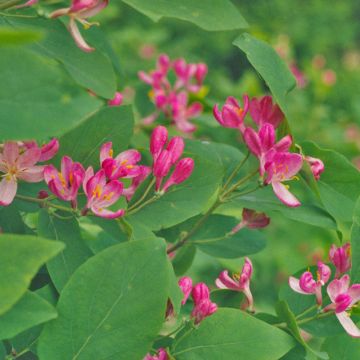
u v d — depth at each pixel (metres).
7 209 0.36
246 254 0.43
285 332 0.36
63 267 0.34
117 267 0.32
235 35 2.33
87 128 0.35
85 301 0.32
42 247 0.28
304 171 0.38
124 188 0.37
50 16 0.33
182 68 0.58
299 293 0.40
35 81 0.28
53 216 0.35
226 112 0.38
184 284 0.36
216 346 0.35
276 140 0.39
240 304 0.40
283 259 1.00
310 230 1.05
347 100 1.80
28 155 0.33
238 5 2.57
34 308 0.30
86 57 0.33
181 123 0.54
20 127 0.28
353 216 0.38
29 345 0.35
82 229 0.44
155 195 0.37
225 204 0.43
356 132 1.42
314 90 1.45
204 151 0.42
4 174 0.35
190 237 0.43
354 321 0.41
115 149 0.36
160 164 0.36
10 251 0.28
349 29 2.58
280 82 0.38
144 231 0.36
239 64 2.37
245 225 0.42
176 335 0.36
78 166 0.34
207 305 0.35
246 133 0.37
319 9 2.58
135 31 1.64
